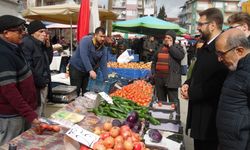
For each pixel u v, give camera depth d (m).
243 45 2.26
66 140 2.19
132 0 39.97
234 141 2.32
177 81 6.23
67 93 4.30
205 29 3.10
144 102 4.02
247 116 2.27
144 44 13.41
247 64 2.25
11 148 2.08
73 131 2.21
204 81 3.00
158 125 2.99
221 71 2.92
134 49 15.74
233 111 2.32
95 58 5.36
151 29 16.27
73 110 3.37
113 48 13.27
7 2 13.99
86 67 5.14
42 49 3.96
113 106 3.48
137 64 9.41
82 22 5.52
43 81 3.81
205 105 3.07
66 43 18.41
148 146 2.41
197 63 3.15
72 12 7.95
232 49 2.27
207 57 3.01
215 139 3.09
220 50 2.33
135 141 2.22
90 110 3.40
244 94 2.27
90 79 5.16
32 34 3.85
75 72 5.46
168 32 6.19
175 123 2.99
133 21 15.16
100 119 3.18
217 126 2.48
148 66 9.15
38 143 2.39
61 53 12.49
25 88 2.99
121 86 5.32
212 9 3.11
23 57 3.02
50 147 2.32
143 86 4.90
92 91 4.68
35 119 2.78
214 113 3.05
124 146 2.13
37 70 3.72
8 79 2.73
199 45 4.29
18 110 2.81
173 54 6.14
